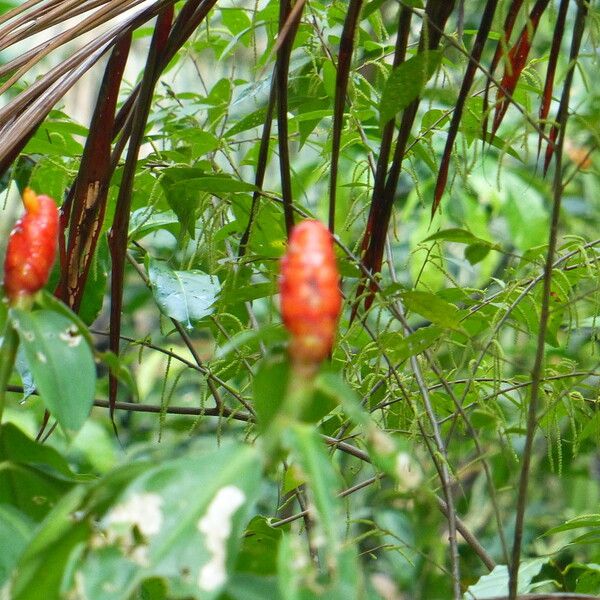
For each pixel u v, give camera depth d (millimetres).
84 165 1062
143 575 649
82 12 1005
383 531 995
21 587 664
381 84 1514
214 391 1405
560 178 901
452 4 1008
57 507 686
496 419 1002
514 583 907
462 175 1104
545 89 1064
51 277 1327
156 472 682
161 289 1348
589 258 1303
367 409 1366
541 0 1047
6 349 767
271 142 1623
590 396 1655
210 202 1406
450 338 1384
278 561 654
